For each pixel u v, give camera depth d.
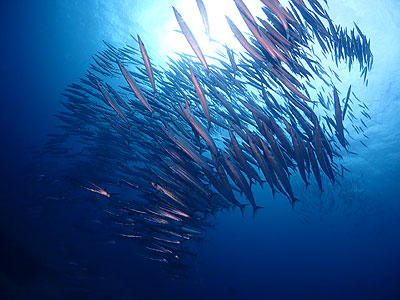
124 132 7.31
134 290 14.11
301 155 3.64
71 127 10.43
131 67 21.20
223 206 5.79
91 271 9.97
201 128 3.71
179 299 16.41
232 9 17.95
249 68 5.93
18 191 20.22
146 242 6.17
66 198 9.54
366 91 17.77
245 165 3.86
